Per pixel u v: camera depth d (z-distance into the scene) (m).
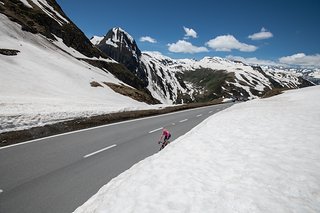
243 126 15.31
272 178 7.08
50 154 10.49
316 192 6.23
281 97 41.75
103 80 69.88
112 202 6.11
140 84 167.25
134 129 18.06
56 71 56.75
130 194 6.46
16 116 13.71
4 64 47.00
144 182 7.18
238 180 7.06
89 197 6.84
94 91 54.88
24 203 6.34
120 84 77.69
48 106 24.84
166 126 20.22
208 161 8.81
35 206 6.23
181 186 6.80
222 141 11.66
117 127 18.53
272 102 35.09
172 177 7.46
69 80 54.69
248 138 11.96
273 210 5.46
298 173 7.34
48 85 45.88
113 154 11.17
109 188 7.24
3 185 7.27
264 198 5.97
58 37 117.00
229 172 7.69
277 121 16.31
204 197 6.13
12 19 85.88
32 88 40.91
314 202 5.79
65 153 10.78
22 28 85.75
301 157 8.71
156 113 30.03
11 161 9.30
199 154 9.71
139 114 26.38
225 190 6.47
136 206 5.84
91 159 10.24
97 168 9.21
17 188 7.14
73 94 45.94
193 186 6.77
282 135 12.11
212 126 16.20
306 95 37.44
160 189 6.67
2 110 18.27
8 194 6.76
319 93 37.41
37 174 8.25
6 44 59.69
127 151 11.83
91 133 15.54
